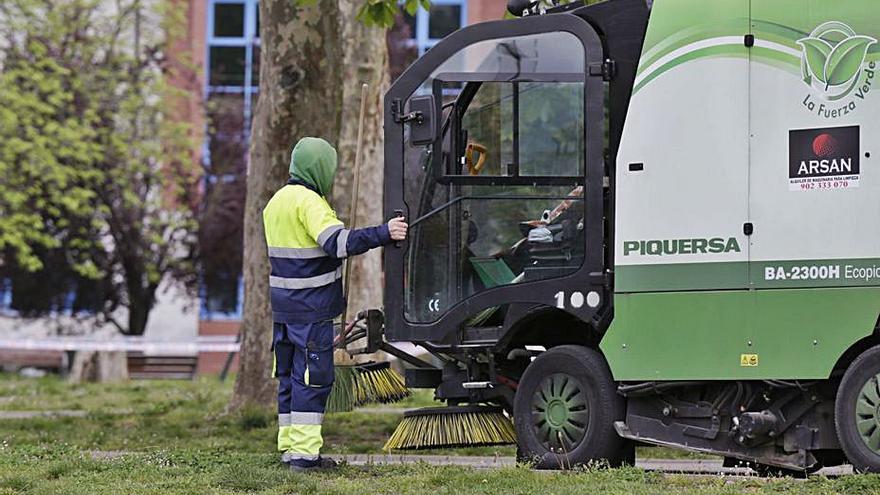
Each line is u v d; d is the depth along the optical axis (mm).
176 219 96062
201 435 40188
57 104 90938
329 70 45125
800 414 25625
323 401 27422
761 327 25531
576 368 27312
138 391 67250
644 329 26406
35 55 93375
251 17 108750
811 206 25297
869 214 24922
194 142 98188
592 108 27188
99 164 94750
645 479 24875
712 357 25828
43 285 97875
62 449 32750
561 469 27219
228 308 102938
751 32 25922
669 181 26312
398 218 27500
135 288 96625
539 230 27719
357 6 54531
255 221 46031
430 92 28281
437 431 29250
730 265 25781
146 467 28047
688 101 26266
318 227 26844
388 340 28656
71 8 96250
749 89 25875
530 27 27938
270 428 41438
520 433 28047
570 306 27234
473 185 28188
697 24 26297
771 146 25672
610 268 27172
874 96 25016
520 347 29062
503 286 27812
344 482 25109
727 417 26219
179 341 92875
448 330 28203
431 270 28422
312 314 27141
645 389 26469
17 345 81750
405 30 93250
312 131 45156
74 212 92688
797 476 27234
